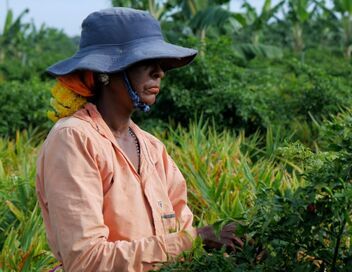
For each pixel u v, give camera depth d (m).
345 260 2.15
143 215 2.33
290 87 8.93
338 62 16.56
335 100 8.47
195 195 4.79
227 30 16.02
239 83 8.65
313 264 2.18
